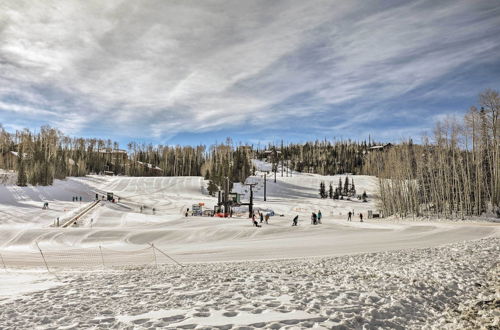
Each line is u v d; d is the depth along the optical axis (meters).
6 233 31.08
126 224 43.31
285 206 76.31
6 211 49.28
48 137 111.00
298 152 189.88
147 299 7.71
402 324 6.39
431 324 6.55
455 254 14.29
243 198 88.56
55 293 8.85
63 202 67.38
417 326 6.40
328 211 71.50
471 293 8.56
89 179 109.12
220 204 55.06
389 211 52.84
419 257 14.20
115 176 128.88
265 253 19.70
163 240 29.69
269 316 6.25
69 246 26.88
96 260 19.19
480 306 7.61
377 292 8.24
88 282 10.45
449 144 46.84
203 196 89.25
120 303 7.43
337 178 132.88
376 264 12.74
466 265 11.41
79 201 71.38
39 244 27.61
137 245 27.11
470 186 41.56
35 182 79.88
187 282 9.62
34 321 6.34
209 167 119.38
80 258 20.03
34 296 8.57
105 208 56.59
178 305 7.11
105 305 7.29
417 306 7.41
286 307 6.82
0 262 18.77
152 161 158.12
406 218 43.66
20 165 78.56
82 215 49.66
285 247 22.00
